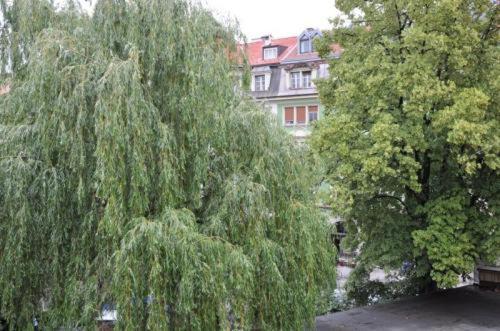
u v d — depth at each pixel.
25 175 7.47
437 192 15.09
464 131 11.97
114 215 7.20
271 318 8.21
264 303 8.12
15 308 8.00
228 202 7.98
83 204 7.75
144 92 7.95
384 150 12.61
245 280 7.38
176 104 8.12
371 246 15.21
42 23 8.63
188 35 8.15
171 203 7.66
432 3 13.41
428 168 15.09
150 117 7.68
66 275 7.79
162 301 7.15
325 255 9.20
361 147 13.70
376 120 13.76
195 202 8.10
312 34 31.61
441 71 13.98
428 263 14.95
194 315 7.32
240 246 7.88
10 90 8.52
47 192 7.64
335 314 15.20
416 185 13.35
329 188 13.87
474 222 14.23
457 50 12.87
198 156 8.07
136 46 7.77
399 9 14.45
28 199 7.66
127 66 7.50
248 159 8.63
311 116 30.73
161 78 8.29
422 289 17.94
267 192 8.32
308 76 31.11
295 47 33.91
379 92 13.73
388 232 14.98
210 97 8.20
